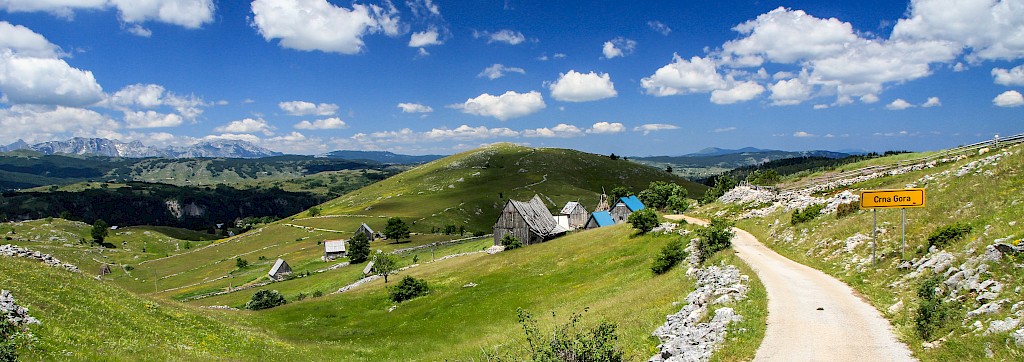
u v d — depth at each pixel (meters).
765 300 24.62
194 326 34.69
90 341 23.17
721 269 32.84
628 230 70.75
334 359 34.88
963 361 15.52
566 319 34.38
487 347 32.50
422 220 189.12
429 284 63.72
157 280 132.50
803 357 17.66
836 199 46.69
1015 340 15.16
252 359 30.27
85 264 157.38
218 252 166.38
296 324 49.91
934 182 42.41
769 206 67.69
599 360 16.27
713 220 45.06
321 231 179.00
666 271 43.06
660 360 20.41
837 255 33.88
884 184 57.66
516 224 96.69
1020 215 24.11
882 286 25.61
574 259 62.16
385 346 38.97
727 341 19.84
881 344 18.31
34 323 22.31
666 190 118.88
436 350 36.16
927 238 28.39
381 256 77.00
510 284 55.97
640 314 29.16
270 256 147.75
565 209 117.19
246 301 82.38
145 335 28.02
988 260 20.72
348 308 56.72
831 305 23.56
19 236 190.75
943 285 21.58
